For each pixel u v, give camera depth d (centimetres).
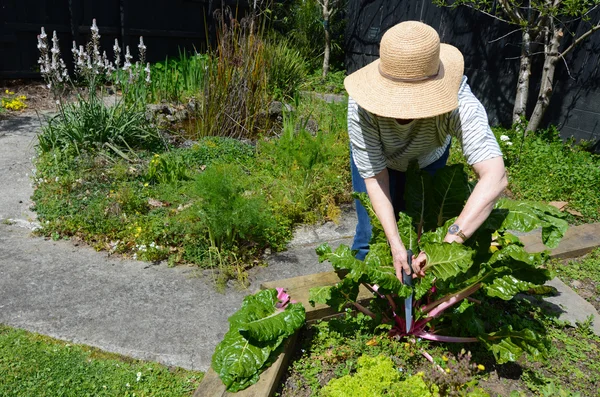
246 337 239
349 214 469
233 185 376
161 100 738
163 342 278
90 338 277
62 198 429
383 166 262
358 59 1088
